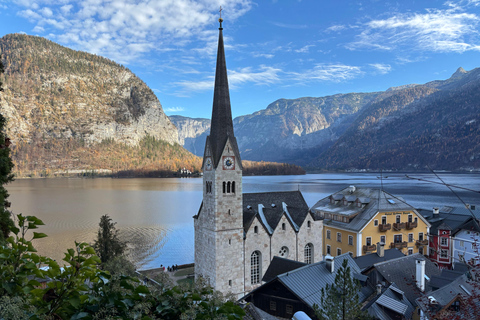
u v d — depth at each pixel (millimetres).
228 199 67000
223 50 68312
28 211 191875
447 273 53469
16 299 11039
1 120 41156
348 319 37875
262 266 71812
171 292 14664
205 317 14609
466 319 25016
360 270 59062
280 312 49000
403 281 55156
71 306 12781
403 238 88750
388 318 45375
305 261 78125
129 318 12578
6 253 13727
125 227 151875
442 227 86938
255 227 71250
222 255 66688
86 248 13844
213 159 65812
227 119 67375
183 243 125875
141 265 101750
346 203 96375
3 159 40688
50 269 13812
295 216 79062
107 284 13539
